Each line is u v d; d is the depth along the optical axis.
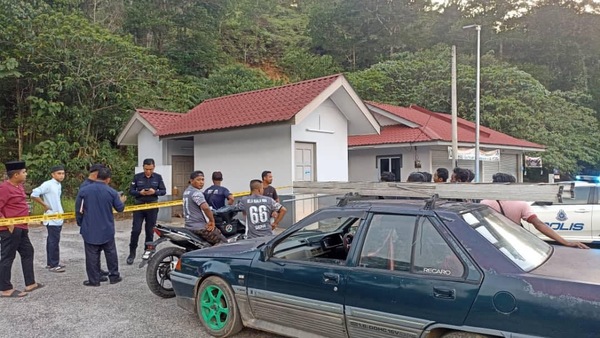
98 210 6.59
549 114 25.56
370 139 17.33
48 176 15.20
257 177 12.55
